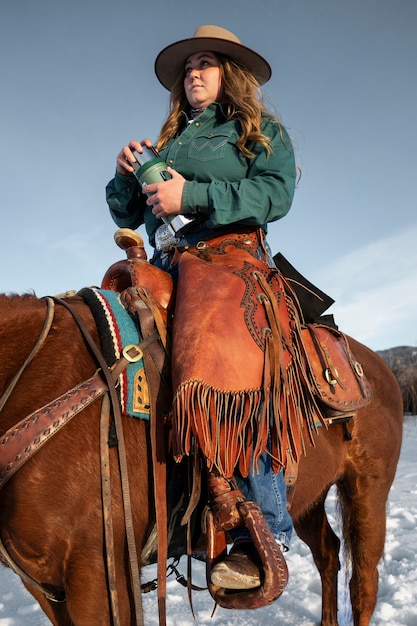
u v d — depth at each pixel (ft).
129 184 7.97
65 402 5.42
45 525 5.22
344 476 9.25
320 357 7.62
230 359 5.87
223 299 6.23
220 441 5.80
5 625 10.52
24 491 5.20
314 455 7.84
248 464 5.85
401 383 41.65
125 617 5.43
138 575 5.49
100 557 5.40
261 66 8.46
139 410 5.73
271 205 6.92
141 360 5.91
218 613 10.93
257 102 7.79
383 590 11.92
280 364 6.19
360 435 9.00
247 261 6.88
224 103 7.94
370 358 9.70
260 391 5.95
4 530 5.32
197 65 8.27
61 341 5.82
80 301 6.35
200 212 7.11
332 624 10.23
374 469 9.20
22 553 5.31
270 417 6.22
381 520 9.39
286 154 7.30
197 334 5.89
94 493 5.41
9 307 5.94
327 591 10.34
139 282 6.53
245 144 7.37
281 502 6.37
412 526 15.84
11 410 5.47
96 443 5.49
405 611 10.57
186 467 6.20
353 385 7.86
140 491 5.71
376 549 9.32
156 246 7.73
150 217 7.99
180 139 7.70
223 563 5.68
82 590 5.31
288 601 11.44
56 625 6.17
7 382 5.63
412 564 12.86
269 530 5.74
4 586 12.71
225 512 5.81
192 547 6.44
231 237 7.14
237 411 5.86
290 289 7.11
